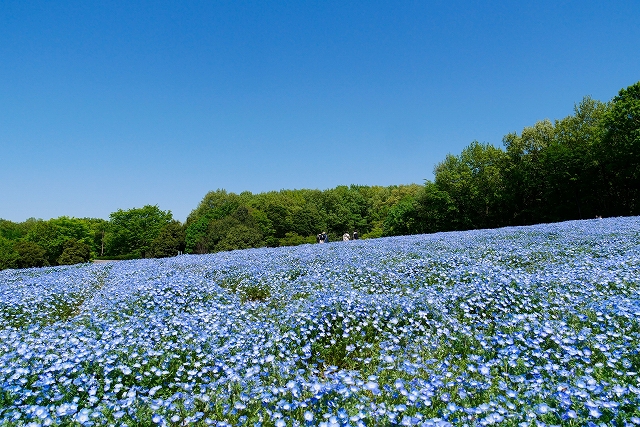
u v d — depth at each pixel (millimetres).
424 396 4008
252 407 4273
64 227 58625
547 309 6734
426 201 50969
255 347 5625
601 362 4789
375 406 3895
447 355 5453
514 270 9430
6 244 46312
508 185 43812
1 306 9781
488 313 7082
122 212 64250
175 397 4422
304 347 5941
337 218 77938
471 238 18344
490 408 3738
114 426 3838
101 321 7430
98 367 5180
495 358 5234
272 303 8805
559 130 42875
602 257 11125
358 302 7391
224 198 82938
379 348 5855
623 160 33938
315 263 13914
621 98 35125
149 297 9328
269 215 70750
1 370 4758
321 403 4133
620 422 3533
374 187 108062
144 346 5891
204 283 10953
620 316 5879
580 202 38438
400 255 13984
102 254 71250
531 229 20547
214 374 5207
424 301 7363
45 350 5715
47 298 10984
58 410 3910
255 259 16391
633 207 34938
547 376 4551
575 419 3529
